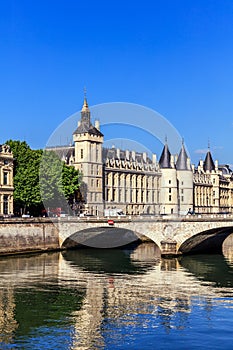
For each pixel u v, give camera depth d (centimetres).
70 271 8956
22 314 5950
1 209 13312
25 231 11600
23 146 14238
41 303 6450
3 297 6756
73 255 11600
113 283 7806
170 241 11519
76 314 5966
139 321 5725
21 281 7875
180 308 6247
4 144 13825
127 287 7494
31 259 10594
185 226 11525
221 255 11925
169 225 11588
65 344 4997
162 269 9388
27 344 4991
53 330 5403
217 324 5619
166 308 6241
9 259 10494
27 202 13838
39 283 7725
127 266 9769
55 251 12269
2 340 5097
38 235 11931
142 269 9362
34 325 5550
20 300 6600
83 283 7769
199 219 11431
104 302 6525
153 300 6656
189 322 5684
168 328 5469
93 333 5278
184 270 9256
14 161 13925
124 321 5716
